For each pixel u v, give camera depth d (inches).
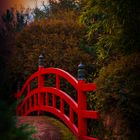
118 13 191.0
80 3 421.4
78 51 345.4
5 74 359.3
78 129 220.7
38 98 295.6
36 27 379.2
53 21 385.7
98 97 177.8
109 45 212.7
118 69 173.3
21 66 358.0
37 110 299.9
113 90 168.4
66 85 304.8
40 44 361.4
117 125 169.5
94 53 342.6
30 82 317.7
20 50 368.5
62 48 353.1
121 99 163.6
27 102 327.3
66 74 243.3
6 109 83.0
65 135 235.0
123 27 194.9
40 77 293.4
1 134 78.5
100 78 180.5
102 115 182.4
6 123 80.9
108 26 206.2
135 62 173.8
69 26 374.6
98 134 203.8
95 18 227.6
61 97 253.1
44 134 228.4
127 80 166.9
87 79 317.7
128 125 165.3
